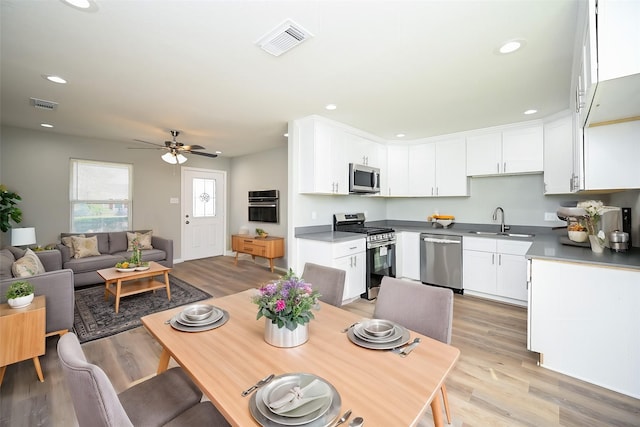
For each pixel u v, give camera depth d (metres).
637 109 1.75
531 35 1.79
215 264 5.84
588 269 1.99
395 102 2.97
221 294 3.96
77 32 1.80
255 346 1.22
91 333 2.75
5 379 2.05
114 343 2.57
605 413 1.71
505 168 3.75
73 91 2.73
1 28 1.75
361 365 1.07
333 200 4.34
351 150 3.97
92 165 4.84
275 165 5.75
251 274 5.07
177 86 2.61
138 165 5.37
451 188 4.24
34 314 2.00
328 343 1.24
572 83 2.32
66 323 2.48
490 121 3.61
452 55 2.04
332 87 2.61
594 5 1.30
